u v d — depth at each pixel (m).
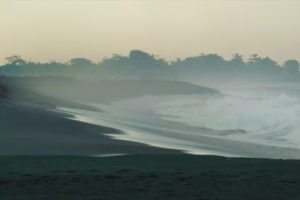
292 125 118.88
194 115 189.25
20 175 38.81
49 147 73.81
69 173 40.16
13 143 77.31
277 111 143.38
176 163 48.31
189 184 34.94
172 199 30.16
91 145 76.69
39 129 98.50
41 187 33.88
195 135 112.31
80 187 33.88
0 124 103.62
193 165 46.47
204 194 31.56
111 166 45.94
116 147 75.44
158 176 38.28
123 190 32.88
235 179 36.81
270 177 37.59
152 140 92.75
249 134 114.81
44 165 46.97
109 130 107.19
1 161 50.91
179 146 84.44
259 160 49.25
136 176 38.25
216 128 135.00
